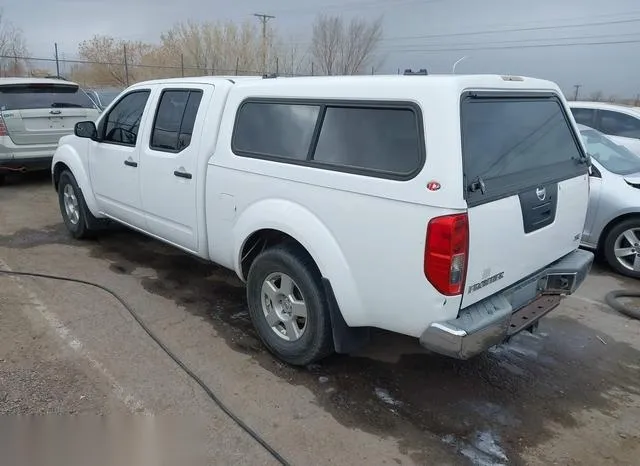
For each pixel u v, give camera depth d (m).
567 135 3.76
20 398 3.11
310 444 2.88
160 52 36.06
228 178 3.76
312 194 3.18
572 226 3.72
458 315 2.83
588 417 3.25
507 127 3.10
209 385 3.36
